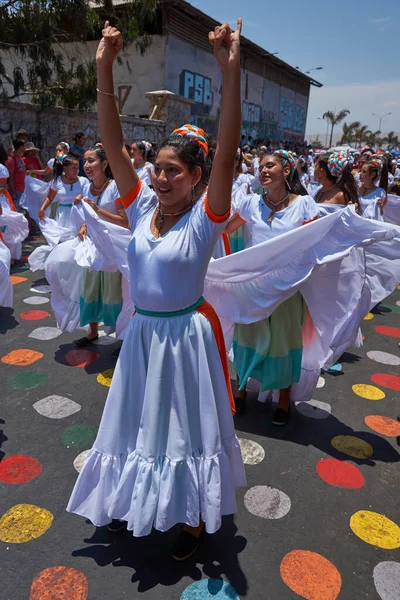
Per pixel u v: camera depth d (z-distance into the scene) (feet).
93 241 12.12
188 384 6.44
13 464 8.84
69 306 13.46
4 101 30.94
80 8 31.37
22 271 21.18
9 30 30.63
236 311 10.14
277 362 10.00
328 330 10.47
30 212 25.72
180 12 58.03
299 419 10.91
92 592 6.42
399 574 6.91
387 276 11.32
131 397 6.66
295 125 110.52
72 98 33.53
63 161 18.76
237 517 7.88
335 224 9.32
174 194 6.02
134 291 6.48
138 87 60.13
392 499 8.47
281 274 9.55
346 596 6.52
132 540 7.34
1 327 15.08
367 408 11.56
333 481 8.86
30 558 6.91
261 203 10.36
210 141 7.07
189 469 6.48
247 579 6.73
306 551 7.25
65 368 12.57
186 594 6.46
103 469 6.77
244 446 9.77
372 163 18.19
